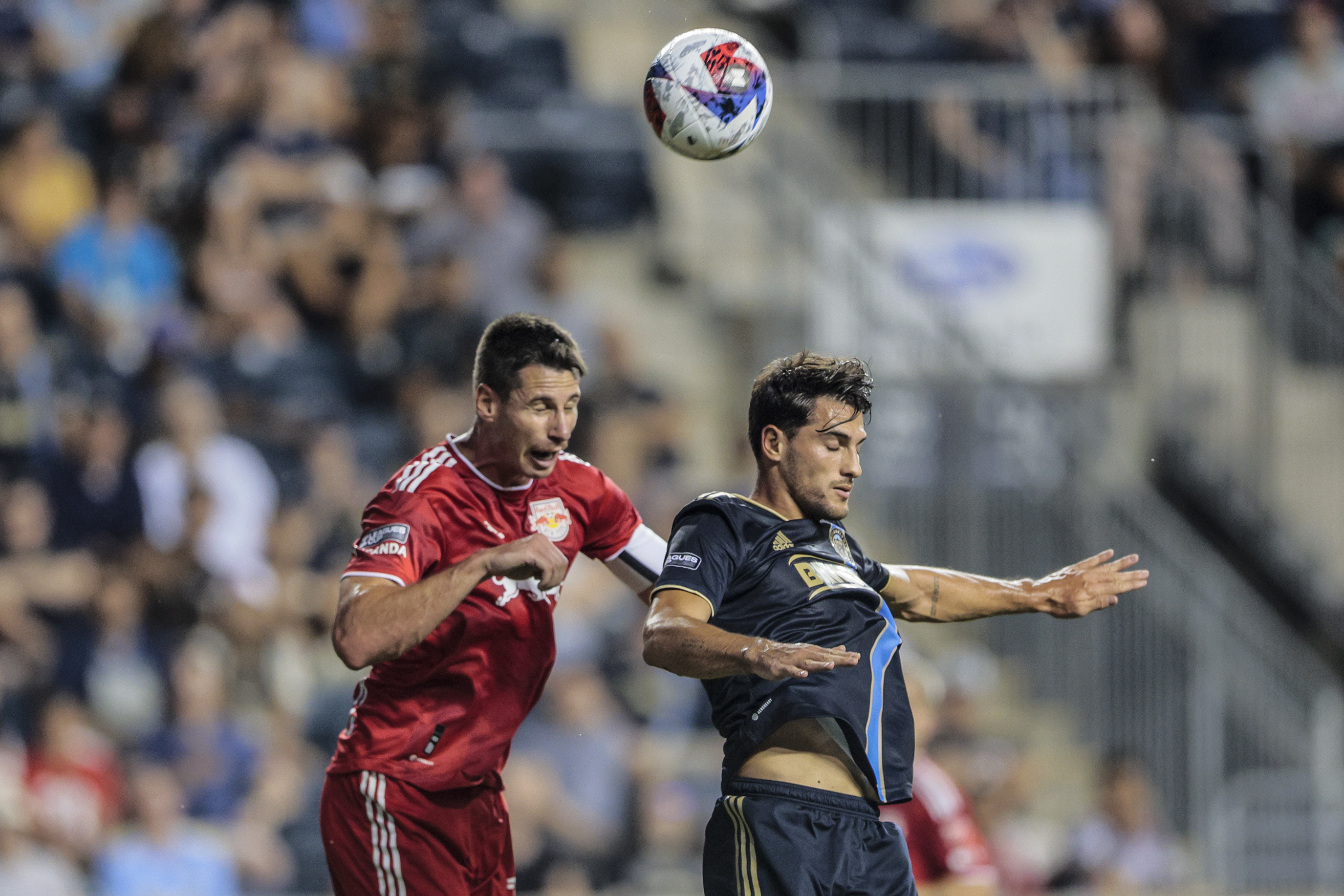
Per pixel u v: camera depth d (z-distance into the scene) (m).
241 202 43.38
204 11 47.84
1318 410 44.59
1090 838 36.00
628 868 34.03
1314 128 51.44
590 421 40.12
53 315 42.22
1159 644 39.88
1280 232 45.06
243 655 35.53
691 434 43.44
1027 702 39.31
